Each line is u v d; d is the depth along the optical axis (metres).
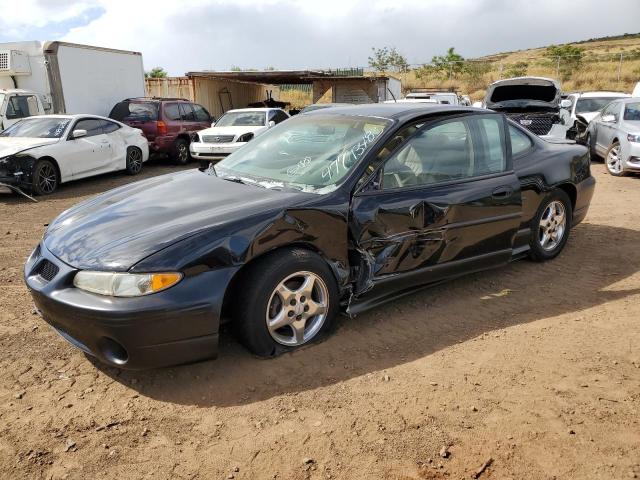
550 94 14.05
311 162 4.04
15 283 4.90
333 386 3.15
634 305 4.28
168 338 2.98
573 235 6.36
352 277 3.77
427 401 3.00
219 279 3.09
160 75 37.66
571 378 3.22
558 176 5.14
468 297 4.48
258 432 2.76
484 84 36.25
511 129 5.10
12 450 2.65
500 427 2.78
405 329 3.89
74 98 14.00
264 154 4.43
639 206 8.01
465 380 3.21
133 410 2.96
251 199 3.57
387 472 2.47
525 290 4.64
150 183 4.26
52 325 3.29
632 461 2.52
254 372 3.29
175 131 14.48
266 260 3.31
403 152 3.96
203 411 2.95
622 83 31.75
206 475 2.47
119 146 11.91
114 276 2.94
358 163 3.77
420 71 40.47
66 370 3.38
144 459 2.58
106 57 15.00
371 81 24.73
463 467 2.49
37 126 10.80
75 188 10.65
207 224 3.21
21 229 7.14
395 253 3.81
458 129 4.34
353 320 4.01
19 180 9.39
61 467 2.53
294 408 2.95
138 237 3.16
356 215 3.62
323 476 2.45
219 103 25.75
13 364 3.44
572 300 4.43
